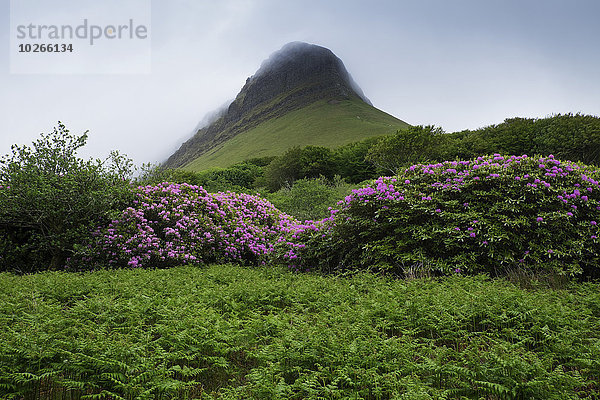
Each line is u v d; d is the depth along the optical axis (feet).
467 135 167.84
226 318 21.29
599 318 19.61
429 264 29.94
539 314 18.54
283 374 14.99
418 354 15.52
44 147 42.16
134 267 40.40
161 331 17.38
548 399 12.48
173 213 45.42
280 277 33.19
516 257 30.19
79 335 16.56
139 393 12.88
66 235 40.60
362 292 25.99
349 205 36.60
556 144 128.98
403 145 151.23
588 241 29.89
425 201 32.89
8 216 40.16
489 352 14.76
